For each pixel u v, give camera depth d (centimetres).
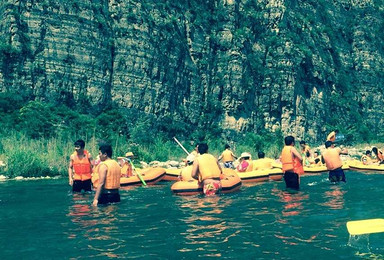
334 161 1084
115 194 789
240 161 1341
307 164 1543
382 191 884
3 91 2530
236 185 944
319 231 515
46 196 905
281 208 685
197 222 582
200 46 3594
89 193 952
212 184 877
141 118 3028
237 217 613
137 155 2153
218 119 3531
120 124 2748
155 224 574
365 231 466
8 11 2656
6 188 1079
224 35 3716
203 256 418
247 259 406
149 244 466
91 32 2920
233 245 456
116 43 3053
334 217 599
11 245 473
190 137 3288
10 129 2209
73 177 978
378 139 4725
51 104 2564
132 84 3045
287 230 523
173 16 3441
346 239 475
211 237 493
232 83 3609
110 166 783
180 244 464
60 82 2725
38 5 2742
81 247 458
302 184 1065
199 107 3466
